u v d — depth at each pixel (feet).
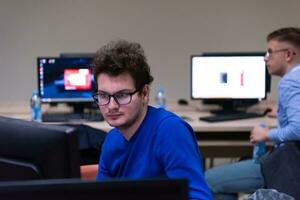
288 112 9.68
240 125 12.25
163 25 17.44
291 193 8.43
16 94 17.83
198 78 13.74
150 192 2.98
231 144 12.65
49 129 4.13
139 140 5.29
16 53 17.60
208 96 13.82
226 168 10.64
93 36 17.49
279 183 8.66
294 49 10.43
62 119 12.83
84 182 2.95
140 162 5.29
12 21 17.37
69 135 4.06
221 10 17.37
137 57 4.88
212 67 13.62
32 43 17.52
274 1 17.33
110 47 4.92
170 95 17.85
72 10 17.31
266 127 11.26
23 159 4.25
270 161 8.99
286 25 17.49
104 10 17.33
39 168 4.17
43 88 13.47
